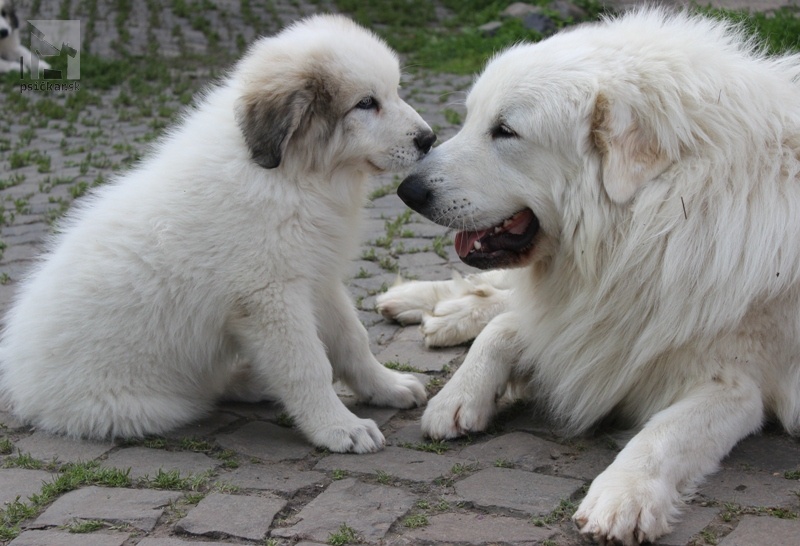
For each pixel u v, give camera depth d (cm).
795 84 302
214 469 291
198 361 304
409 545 273
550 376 305
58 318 300
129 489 286
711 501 281
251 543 275
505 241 303
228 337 305
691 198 291
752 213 291
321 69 304
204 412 309
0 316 339
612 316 297
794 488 282
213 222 297
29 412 304
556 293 303
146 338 300
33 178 454
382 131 309
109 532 277
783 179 293
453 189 301
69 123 577
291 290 298
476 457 293
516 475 288
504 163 300
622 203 293
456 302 331
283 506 281
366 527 277
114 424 300
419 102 585
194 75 724
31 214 396
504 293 331
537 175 298
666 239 292
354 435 296
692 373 294
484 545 273
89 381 299
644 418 300
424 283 342
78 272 301
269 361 299
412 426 304
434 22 902
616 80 293
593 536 273
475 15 885
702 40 299
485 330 310
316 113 303
